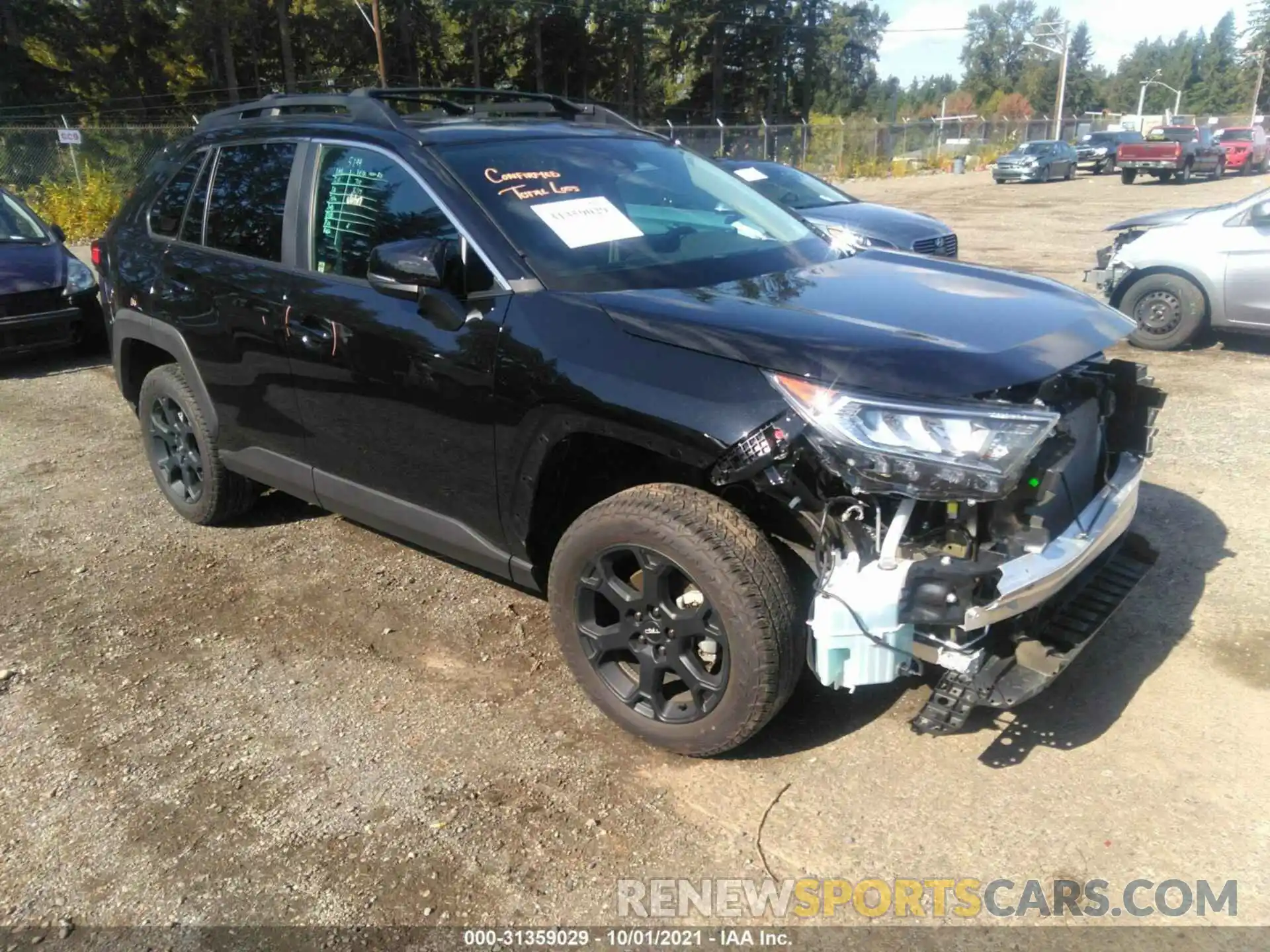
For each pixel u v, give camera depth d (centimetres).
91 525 480
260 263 389
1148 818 265
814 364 250
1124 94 13262
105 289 493
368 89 387
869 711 315
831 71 6925
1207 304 779
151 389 464
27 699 335
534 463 299
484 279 314
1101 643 349
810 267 345
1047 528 266
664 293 302
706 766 292
